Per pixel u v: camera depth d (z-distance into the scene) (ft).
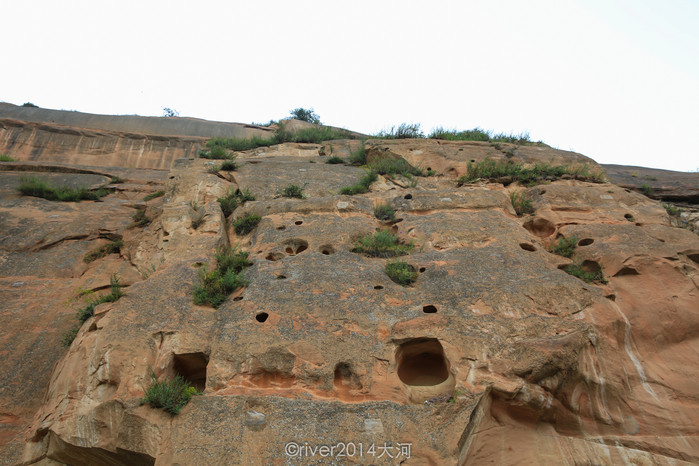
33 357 22.97
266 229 28.22
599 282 24.27
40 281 28.99
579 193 32.83
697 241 27.66
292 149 54.75
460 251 25.50
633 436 17.65
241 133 83.82
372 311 20.16
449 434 15.16
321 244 26.27
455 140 47.75
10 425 19.54
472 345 18.20
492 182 36.52
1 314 25.45
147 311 20.36
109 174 50.55
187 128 82.69
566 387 17.58
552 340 18.33
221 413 15.80
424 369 19.44
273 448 14.74
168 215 29.45
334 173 39.83
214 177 35.86
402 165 40.57
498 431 17.10
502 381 17.07
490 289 21.26
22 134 70.13
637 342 20.89
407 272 23.00
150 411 16.10
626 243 26.50
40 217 36.65
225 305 21.22
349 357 17.94
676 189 46.93
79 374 17.99
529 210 32.35
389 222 30.35
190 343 18.83
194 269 23.95
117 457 16.33
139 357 18.02
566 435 17.66
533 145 49.62
